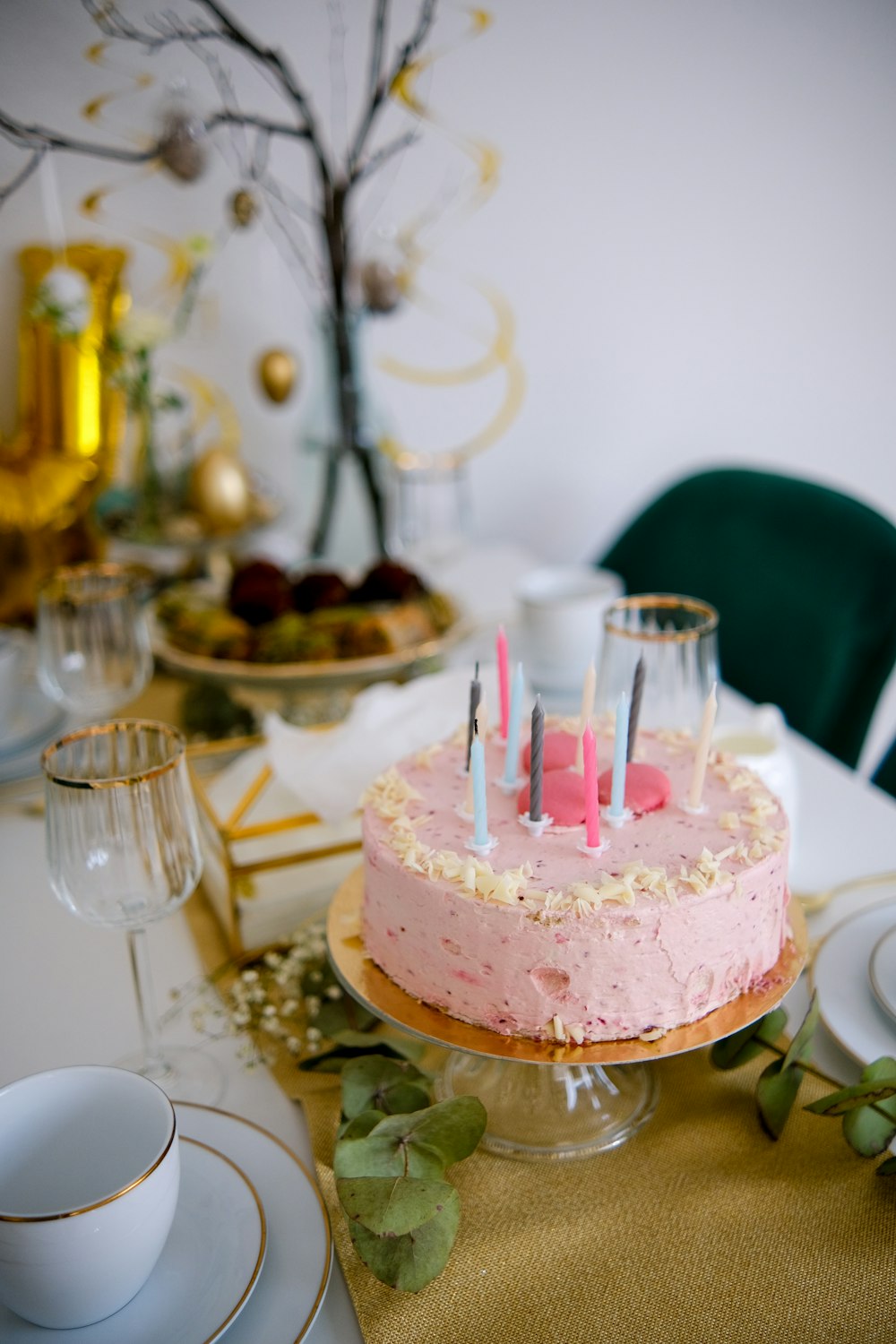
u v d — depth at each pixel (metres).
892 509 2.10
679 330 1.89
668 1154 0.65
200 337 1.62
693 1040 0.63
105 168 1.37
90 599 1.07
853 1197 0.61
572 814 0.70
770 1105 0.65
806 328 1.93
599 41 1.64
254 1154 0.61
